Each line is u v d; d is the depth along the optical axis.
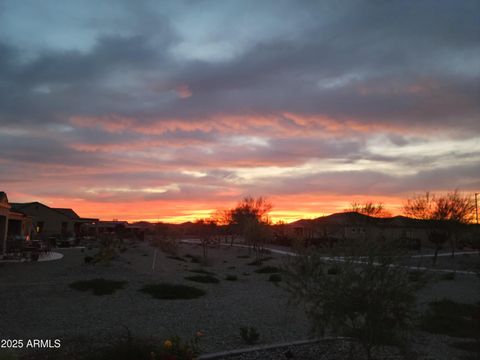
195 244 61.12
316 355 7.22
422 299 15.07
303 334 9.29
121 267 20.75
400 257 6.41
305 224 63.31
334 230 53.47
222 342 8.41
